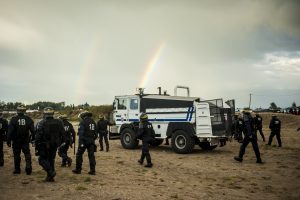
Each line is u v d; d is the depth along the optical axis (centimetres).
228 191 807
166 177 977
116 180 920
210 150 1706
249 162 1269
